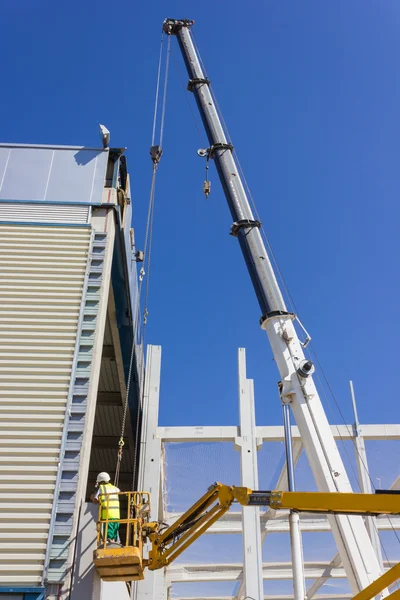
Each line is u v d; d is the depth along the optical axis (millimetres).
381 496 11758
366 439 26922
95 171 20734
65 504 14031
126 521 13008
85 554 13445
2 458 14633
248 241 19031
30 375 16047
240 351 28953
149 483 25266
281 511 26406
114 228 20250
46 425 15180
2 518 13805
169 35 27547
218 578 27688
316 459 14656
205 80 24672
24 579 13062
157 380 28094
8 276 17953
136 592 22609
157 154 24359
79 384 15945
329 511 12258
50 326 16969
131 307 26047
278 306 17359
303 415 15219
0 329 16844
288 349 16453
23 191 20109
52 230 19094
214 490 13141
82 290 17719
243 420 27000
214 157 22297
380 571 12906
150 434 26531
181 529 13531
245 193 20734
